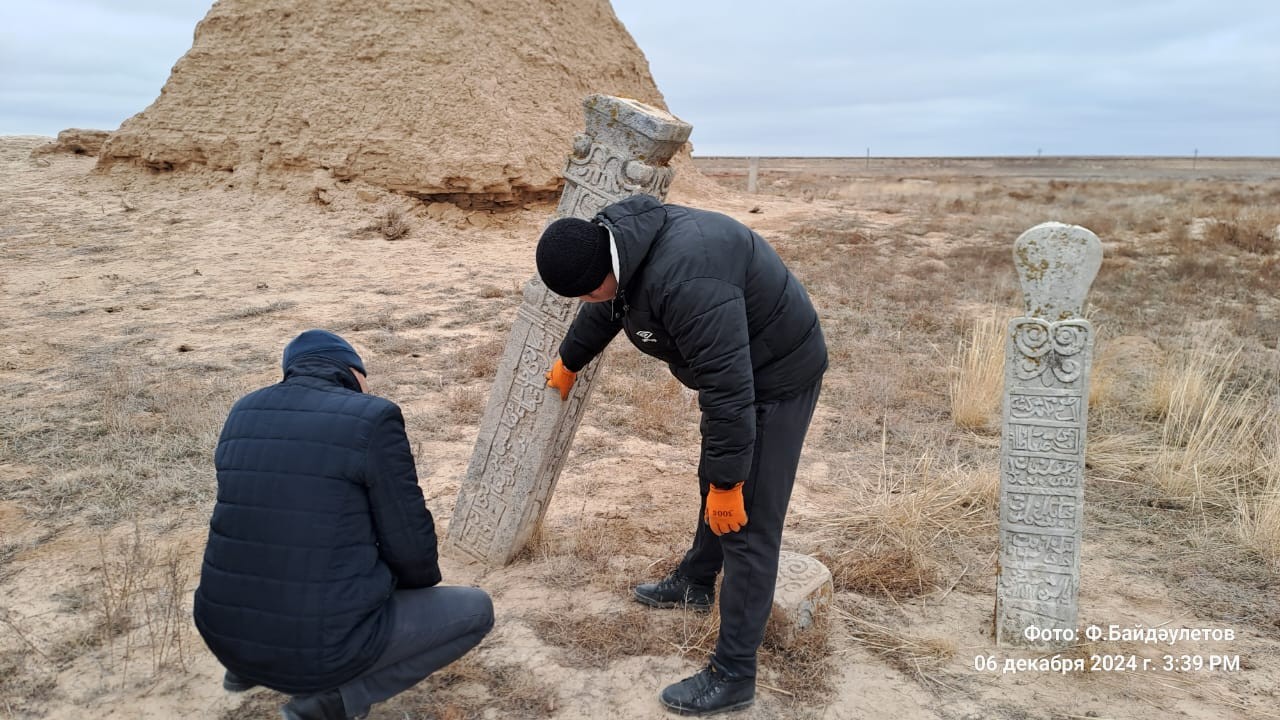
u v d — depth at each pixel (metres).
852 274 11.76
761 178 38.34
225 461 2.30
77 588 3.41
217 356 7.20
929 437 5.59
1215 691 2.95
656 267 2.37
